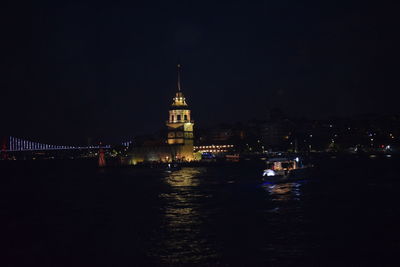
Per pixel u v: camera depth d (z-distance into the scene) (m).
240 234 54.47
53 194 108.88
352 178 124.38
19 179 176.62
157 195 97.94
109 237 55.69
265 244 49.38
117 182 141.75
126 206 81.75
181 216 68.50
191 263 43.53
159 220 65.69
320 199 82.06
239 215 67.69
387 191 90.62
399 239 50.00
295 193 93.06
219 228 58.38
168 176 164.62
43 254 48.91
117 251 48.88
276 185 112.12
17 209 82.94
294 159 131.75
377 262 42.47
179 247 49.31
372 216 63.25
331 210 69.31
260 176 141.50
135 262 44.66
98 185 132.25
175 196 94.81
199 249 48.25
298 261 43.16
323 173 144.25
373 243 48.69
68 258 47.09
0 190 124.50
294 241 50.31
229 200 85.25
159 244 51.00
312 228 56.62
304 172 128.12
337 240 50.28
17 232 60.59
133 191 109.00
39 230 61.59
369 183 108.19
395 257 43.75
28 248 51.62
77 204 87.44
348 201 78.31
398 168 163.50
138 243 51.91
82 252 49.12
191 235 54.81
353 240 50.12
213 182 128.25
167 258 45.38
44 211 79.31
